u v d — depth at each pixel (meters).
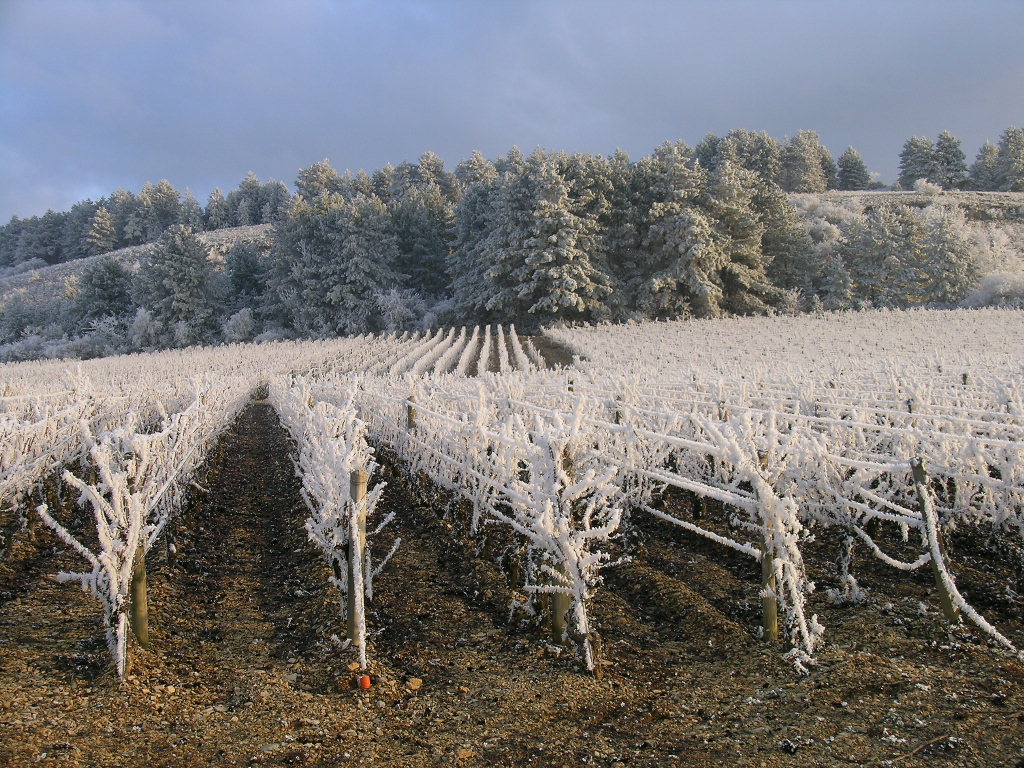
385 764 2.84
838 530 6.01
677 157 53.44
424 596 4.92
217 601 4.91
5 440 6.42
